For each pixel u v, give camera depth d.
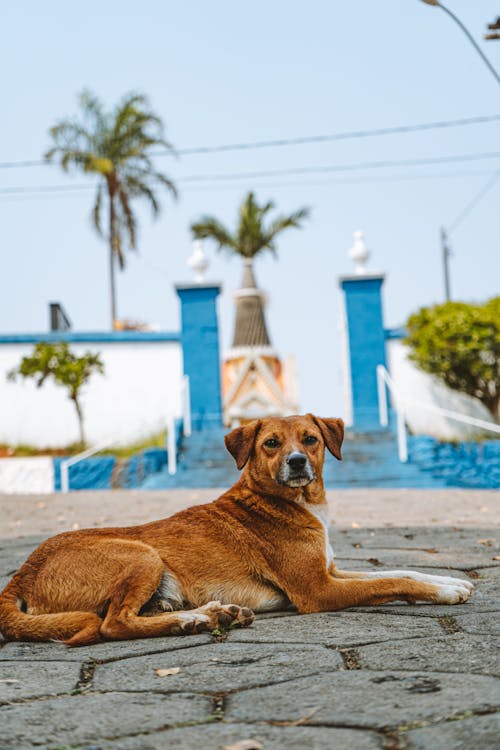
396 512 10.16
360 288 19.50
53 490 18.73
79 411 19.44
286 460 4.53
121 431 19.95
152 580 4.20
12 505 11.95
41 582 4.27
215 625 4.11
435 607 4.50
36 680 3.36
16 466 19.14
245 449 4.75
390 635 3.84
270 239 27.84
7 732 2.68
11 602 4.19
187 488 15.52
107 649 3.86
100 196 34.41
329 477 15.79
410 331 18.67
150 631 4.04
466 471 16.42
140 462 17.14
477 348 17.45
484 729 2.47
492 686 2.90
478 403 19.48
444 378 18.36
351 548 7.09
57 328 25.61
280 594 4.61
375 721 2.62
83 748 2.51
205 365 19.58
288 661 3.43
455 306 18.34
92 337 20.12
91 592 4.21
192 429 19.31
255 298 26.80
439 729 2.51
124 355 20.19
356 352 19.33
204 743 2.52
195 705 2.90
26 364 19.00
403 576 4.86
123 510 10.76
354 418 19.11
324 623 4.18
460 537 7.68
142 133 34.31
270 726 2.65
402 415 16.53
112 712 2.86
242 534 4.58
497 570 5.88
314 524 4.62
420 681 3.03
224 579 4.48
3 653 3.89
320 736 2.53
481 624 3.99
